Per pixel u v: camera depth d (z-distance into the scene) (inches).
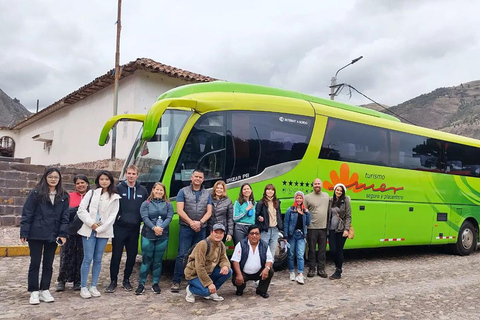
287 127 327.3
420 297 257.1
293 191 322.0
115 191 242.1
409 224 403.2
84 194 253.4
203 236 258.8
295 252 297.9
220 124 297.3
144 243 245.0
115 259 247.4
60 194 224.1
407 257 432.8
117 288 256.7
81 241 250.1
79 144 797.2
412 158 416.2
